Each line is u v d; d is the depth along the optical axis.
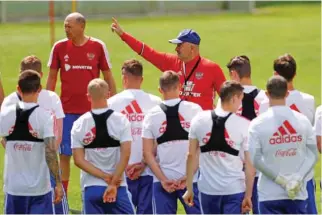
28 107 19.47
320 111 20.05
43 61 56.44
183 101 20.44
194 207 20.53
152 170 20.33
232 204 19.42
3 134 19.61
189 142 19.55
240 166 19.55
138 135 21.23
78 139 19.47
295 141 18.67
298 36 69.25
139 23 81.06
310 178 19.92
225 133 19.25
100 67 26.33
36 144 19.55
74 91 26.02
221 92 19.39
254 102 21.23
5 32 71.88
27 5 85.06
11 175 19.78
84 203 19.80
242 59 21.36
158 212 20.66
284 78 19.17
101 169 19.56
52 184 20.64
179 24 79.75
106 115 19.39
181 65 23.41
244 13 91.38
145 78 50.00
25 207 19.84
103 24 79.12
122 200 19.77
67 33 25.75
